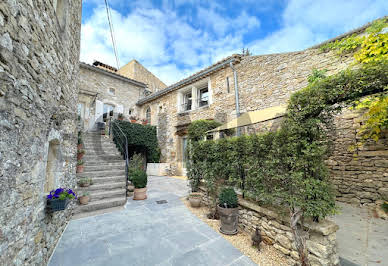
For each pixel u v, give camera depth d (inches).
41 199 77.0
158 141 391.2
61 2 108.1
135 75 498.9
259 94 230.2
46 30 76.0
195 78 311.3
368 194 149.6
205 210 158.2
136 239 106.0
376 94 75.5
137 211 153.6
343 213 142.4
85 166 195.2
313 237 81.2
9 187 50.8
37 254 72.7
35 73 66.5
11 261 52.2
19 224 57.3
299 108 89.7
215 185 148.2
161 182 280.7
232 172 129.0
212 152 151.2
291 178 86.7
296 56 200.7
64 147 116.6
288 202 89.1
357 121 158.4
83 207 149.2
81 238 106.6
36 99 68.2
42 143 76.2
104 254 90.5
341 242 101.4
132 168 243.3
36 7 65.4
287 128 92.0
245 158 118.3
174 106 361.4
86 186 173.6
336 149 170.1
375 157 148.0
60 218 108.3
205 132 222.1
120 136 311.0
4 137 47.4
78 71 158.9
